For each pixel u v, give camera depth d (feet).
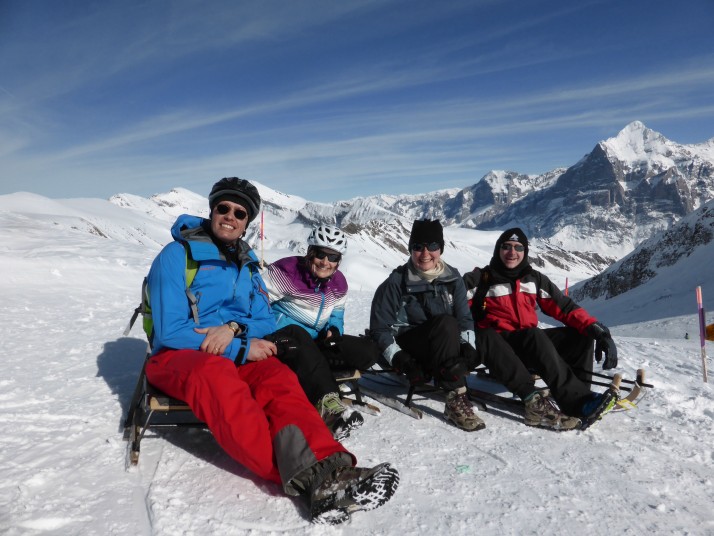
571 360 13.12
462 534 7.35
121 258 44.73
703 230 158.20
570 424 11.44
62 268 37.60
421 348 11.88
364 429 11.32
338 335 11.91
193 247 9.64
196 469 8.82
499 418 12.35
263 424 7.86
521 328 12.96
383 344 12.06
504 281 13.10
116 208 501.97
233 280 10.30
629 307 133.59
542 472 9.46
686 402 14.35
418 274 12.30
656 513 8.16
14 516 7.04
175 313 9.43
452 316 11.93
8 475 8.16
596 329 12.37
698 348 25.04
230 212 9.96
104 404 11.61
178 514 7.38
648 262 170.30
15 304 26.09
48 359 15.57
